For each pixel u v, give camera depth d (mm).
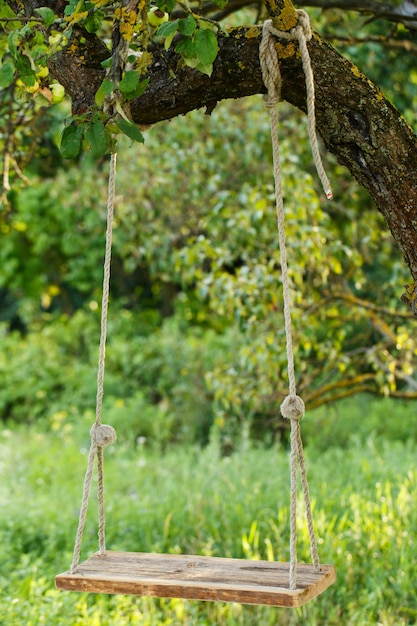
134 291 16734
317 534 5848
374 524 6086
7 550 6438
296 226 5988
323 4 4738
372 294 10344
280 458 8930
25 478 9406
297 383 7137
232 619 4957
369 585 5367
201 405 11656
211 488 7770
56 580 2943
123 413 12078
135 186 8797
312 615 4984
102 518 3260
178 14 4293
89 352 14766
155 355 13656
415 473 7348
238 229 6637
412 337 6328
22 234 15664
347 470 8250
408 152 2973
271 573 2973
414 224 3012
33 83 2904
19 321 18688
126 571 3020
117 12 2654
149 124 3205
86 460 10312
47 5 3215
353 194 7562
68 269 16078
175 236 8570
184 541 6215
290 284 6121
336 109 2953
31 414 13586
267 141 7691
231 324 11727
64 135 2668
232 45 2953
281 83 2891
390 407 11383
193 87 3023
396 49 6332
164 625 4945
